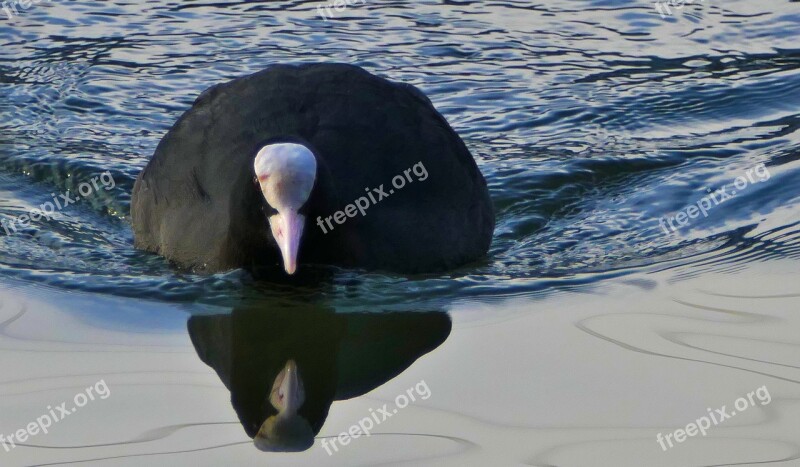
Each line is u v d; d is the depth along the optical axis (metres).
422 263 12.01
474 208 12.57
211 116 12.48
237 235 11.49
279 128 12.00
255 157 11.10
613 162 14.82
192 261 11.98
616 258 12.62
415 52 17.53
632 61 17.36
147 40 17.91
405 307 11.45
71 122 15.83
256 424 9.59
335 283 11.65
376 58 17.30
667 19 18.61
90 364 10.30
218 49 17.59
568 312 11.24
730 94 16.42
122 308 11.35
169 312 11.30
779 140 15.24
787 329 10.78
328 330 11.10
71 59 17.34
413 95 12.95
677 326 10.88
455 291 11.72
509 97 16.44
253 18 18.62
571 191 14.31
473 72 17.03
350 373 10.41
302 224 10.99
